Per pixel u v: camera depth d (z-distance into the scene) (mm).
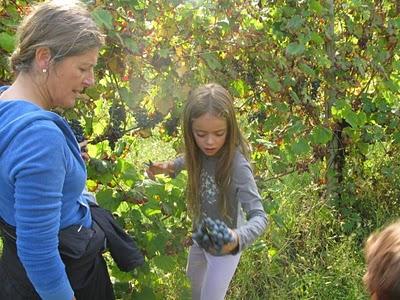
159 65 3025
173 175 2926
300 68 3705
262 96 3738
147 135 3164
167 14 3082
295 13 3633
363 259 3777
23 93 1756
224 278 2727
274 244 3596
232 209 2604
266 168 3797
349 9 4117
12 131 1640
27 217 1634
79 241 1890
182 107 3107
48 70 1718
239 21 3414
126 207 2707
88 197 2115
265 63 3551
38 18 1708
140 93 2910
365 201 4441
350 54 4078
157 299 2928
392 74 4332
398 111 4281
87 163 2557
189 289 2885
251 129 3580
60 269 1720
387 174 4395
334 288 3490
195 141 2555
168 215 2723
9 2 2584
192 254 2850
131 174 2617
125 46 2732
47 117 1669
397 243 1215
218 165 2529
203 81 3256
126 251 2137
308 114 3941
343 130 4148
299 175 4379
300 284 3523
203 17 3207
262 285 3531
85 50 1720
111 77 2865
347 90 4242
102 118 2936
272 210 3404
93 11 2506
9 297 1884
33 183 1614
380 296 1209
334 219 4047
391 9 4207
